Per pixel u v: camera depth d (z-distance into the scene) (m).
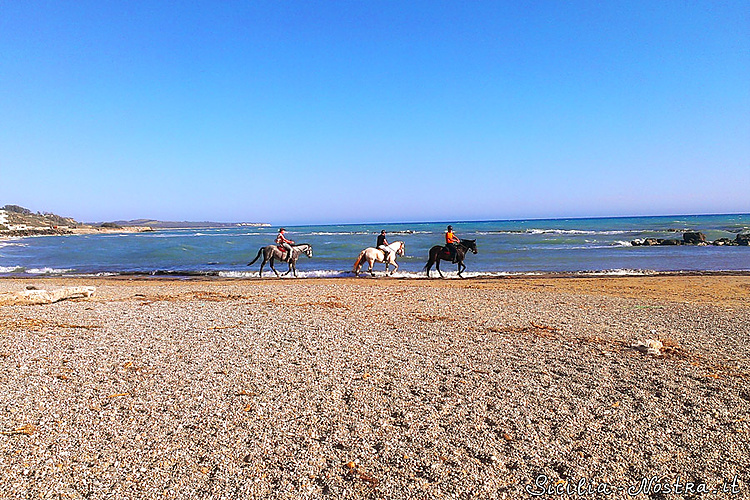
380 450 5.06
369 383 7.00
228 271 28.84
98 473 4.48
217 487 4.34
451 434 5.44
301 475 4.57
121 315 11.63
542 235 61.94
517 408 6.16
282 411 5.96
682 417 5.94
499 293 16.88
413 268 29.33
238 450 4.98
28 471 4.46
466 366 7.87
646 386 6.98
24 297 12.95
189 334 9.73
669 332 10.44
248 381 6.97
